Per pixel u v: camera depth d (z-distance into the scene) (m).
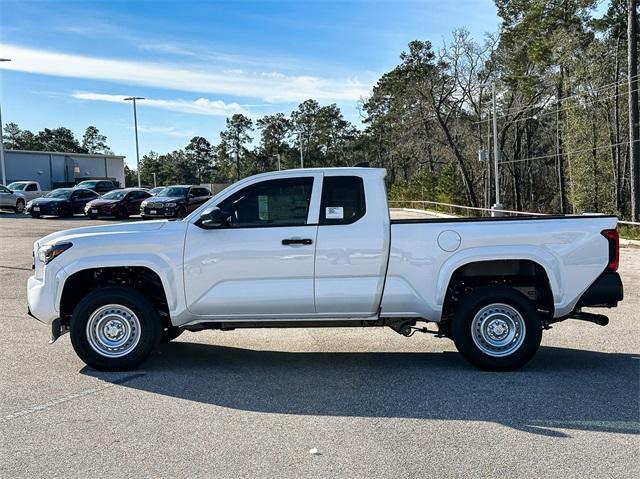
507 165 57.25
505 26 44.91
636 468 3.97
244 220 6.25
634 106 24.50
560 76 41.31
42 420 4.90
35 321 8.69
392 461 4.11
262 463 4.09
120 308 6.27
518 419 4.86
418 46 58.66
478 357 6.15
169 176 124.62
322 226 6.16
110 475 3.92
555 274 6.14
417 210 42.41
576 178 38.56
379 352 7.11
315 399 5.41
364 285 6.14
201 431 4.67
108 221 29.56
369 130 76.06
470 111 49.66
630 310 9.29
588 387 5.66
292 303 6.15
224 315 6.22
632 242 17.69
